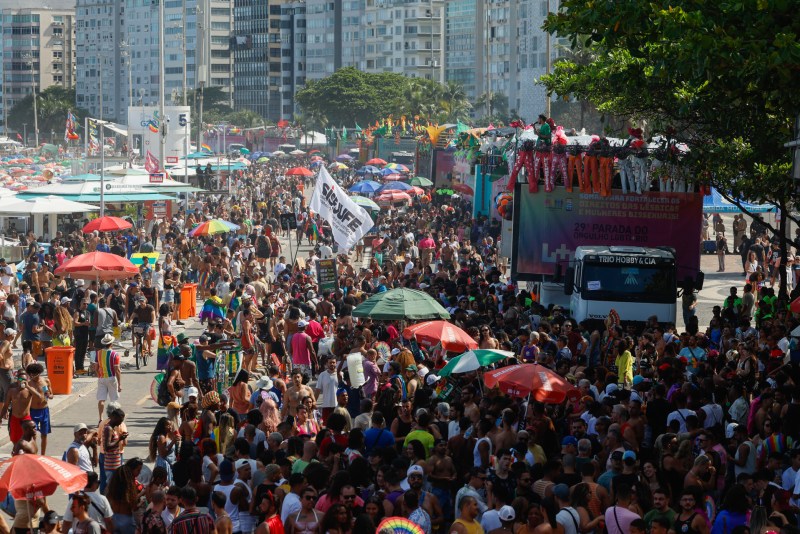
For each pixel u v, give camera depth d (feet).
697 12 58.03
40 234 187.21
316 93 581.53
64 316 90.68
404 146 388.16
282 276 120.16
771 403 53.78
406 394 65.67
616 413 52.90
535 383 54.08
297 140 588.09
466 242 158.30
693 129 95.45
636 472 43.91
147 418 79.00
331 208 111.34
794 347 72.95
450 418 54.95
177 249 157.28
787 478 45.09
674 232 106.93
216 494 42.88
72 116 314.96
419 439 49.93
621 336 81.56
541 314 91.56
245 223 199.21
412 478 41.75
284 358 92.02
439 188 255.29
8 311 100.27
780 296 95.40
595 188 106.22
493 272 114.73
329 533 38.60
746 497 39.14
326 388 69.62
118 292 109.60
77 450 53.21
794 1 56.24
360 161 406.62
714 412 55.31
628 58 92.79
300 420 58.95
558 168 106.63
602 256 98.63
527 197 108.27
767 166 85.46
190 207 246.27
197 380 71.05
